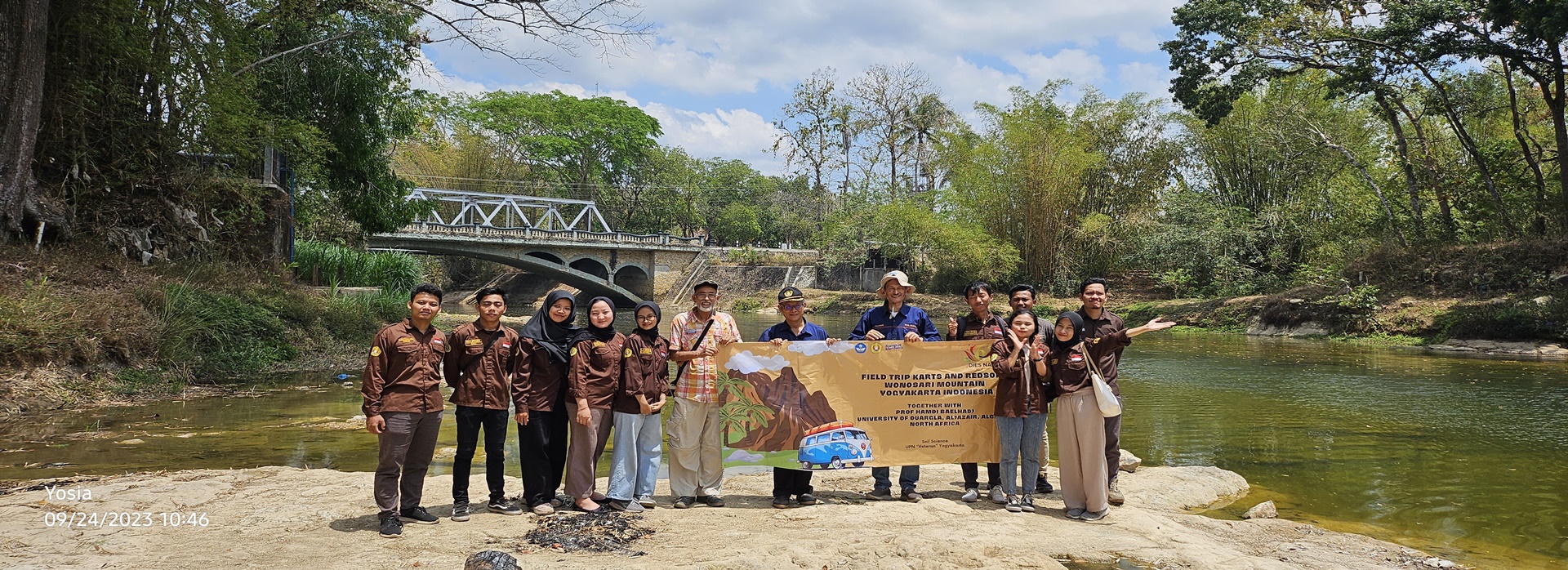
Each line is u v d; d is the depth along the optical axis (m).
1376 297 25.03
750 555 4.57
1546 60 23.16
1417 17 23.72
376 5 22.39
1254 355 19.86
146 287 13.57
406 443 5.12
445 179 61.22
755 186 77.44
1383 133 33.97
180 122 17.86
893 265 49.50
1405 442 9.35
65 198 15.20
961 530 5.20
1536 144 26.45
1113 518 5.66
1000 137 43.06
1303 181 36.25
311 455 8.07
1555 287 21.73
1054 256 41.91
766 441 5.93
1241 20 26.48
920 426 6.11
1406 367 16.97
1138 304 35.31
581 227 65.56
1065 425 5.80
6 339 10.32
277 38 21.86
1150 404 12.29
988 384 6.17
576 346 5.58
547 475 5.62
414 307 5.21
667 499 6.21
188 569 4.29
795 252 57.41
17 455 7.73
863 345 6.08
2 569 4.20
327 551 4.65
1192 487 6.86
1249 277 34.22
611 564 4.44
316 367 14.99
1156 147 43.06
